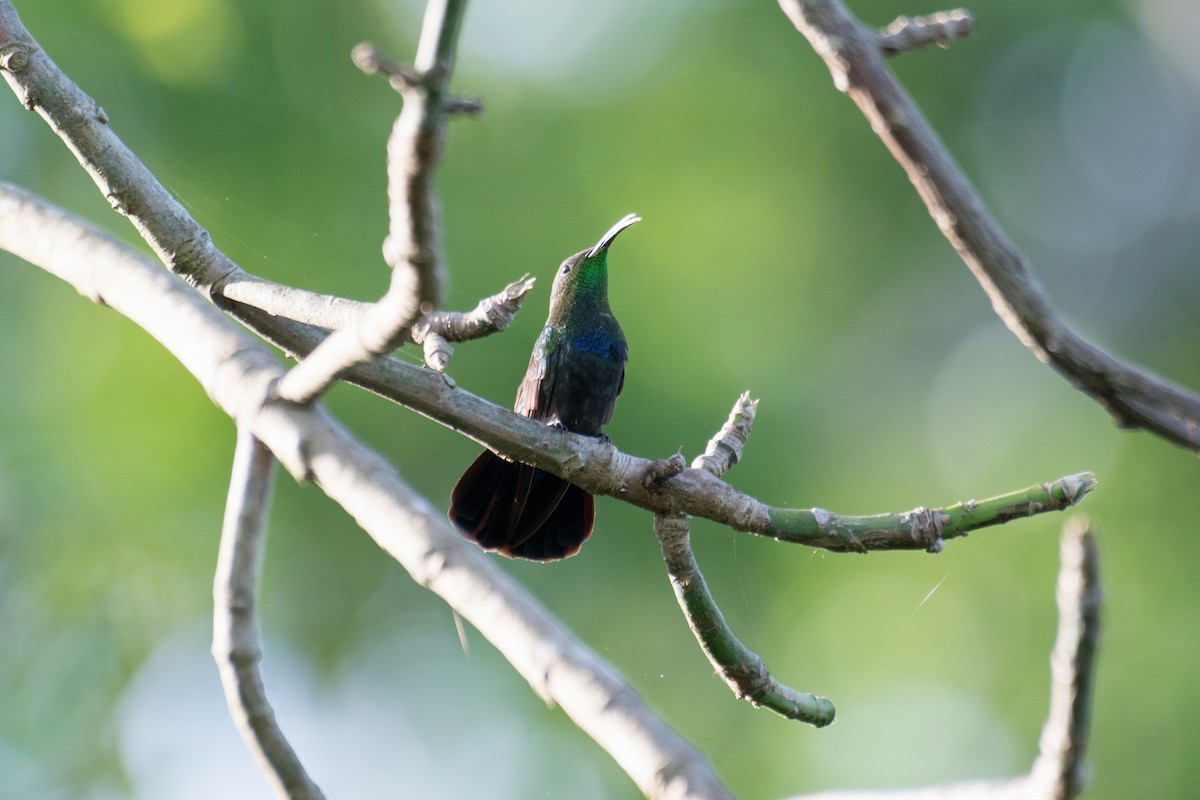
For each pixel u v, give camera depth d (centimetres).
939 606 1405
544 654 307
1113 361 309
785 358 1546
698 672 1366
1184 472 1438
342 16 1410
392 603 1398
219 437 1255
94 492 1253
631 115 1555
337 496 373
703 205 1555
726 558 1422
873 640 1396
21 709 1241
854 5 1684
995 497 468
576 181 1504
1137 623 1362
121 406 1248
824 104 1609
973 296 1662
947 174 304
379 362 448
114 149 471
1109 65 1873
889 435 1605
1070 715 329
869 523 465
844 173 1620
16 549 1256
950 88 1808
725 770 1333
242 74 1350
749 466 1470
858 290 1612
